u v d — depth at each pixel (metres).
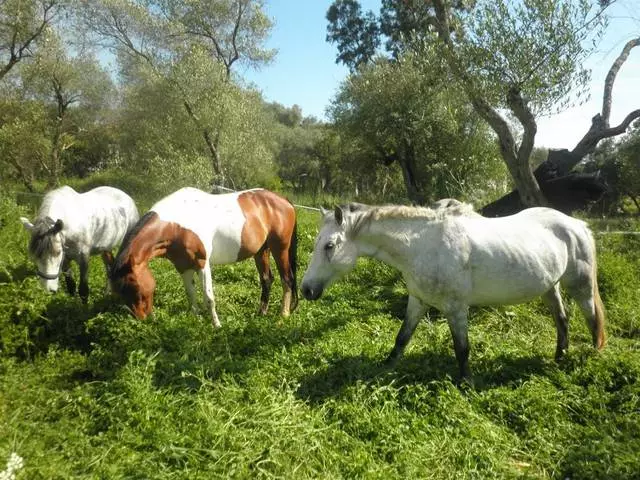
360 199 20.27
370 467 3.21
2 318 4.58
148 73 16.14
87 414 3.65
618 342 5.83
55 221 5.84
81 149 28.78
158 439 3.29
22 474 2.87
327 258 4.34
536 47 7.32
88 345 4.83
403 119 18.14
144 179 16.67
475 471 3.34
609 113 9.73
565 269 4.81
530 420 3.91
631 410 4.02
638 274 7.83
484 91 8.02
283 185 26.61
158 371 4.14
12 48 16.78
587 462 3.34
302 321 5.68
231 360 4.45
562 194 10.27
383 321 6.02
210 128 16.34
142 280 4.88
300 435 3.45
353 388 4.05
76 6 16.73
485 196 13.87
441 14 8.55
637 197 25.44
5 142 18.06
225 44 18.20
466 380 4.41
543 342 5.79
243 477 3.04
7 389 3.84
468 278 4.36
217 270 7.97
